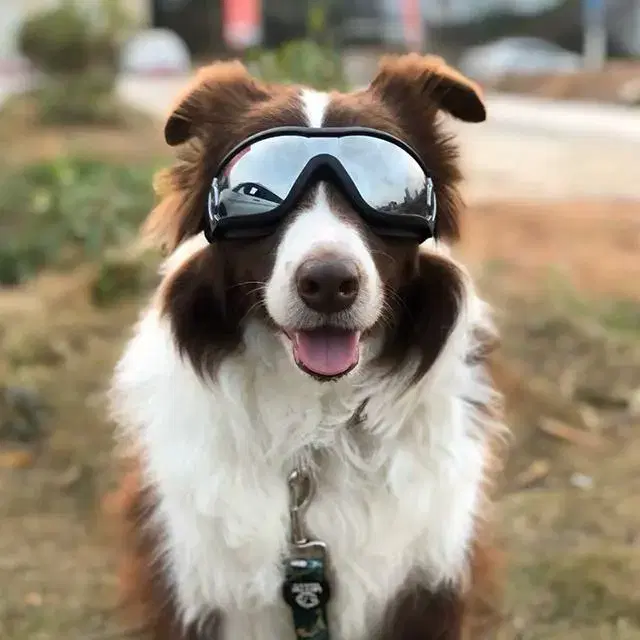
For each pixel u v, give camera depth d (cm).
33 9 615
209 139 87
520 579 110
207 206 83
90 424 140
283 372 84
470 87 89
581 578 109
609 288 204
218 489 84
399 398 85
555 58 938
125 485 94
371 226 81
